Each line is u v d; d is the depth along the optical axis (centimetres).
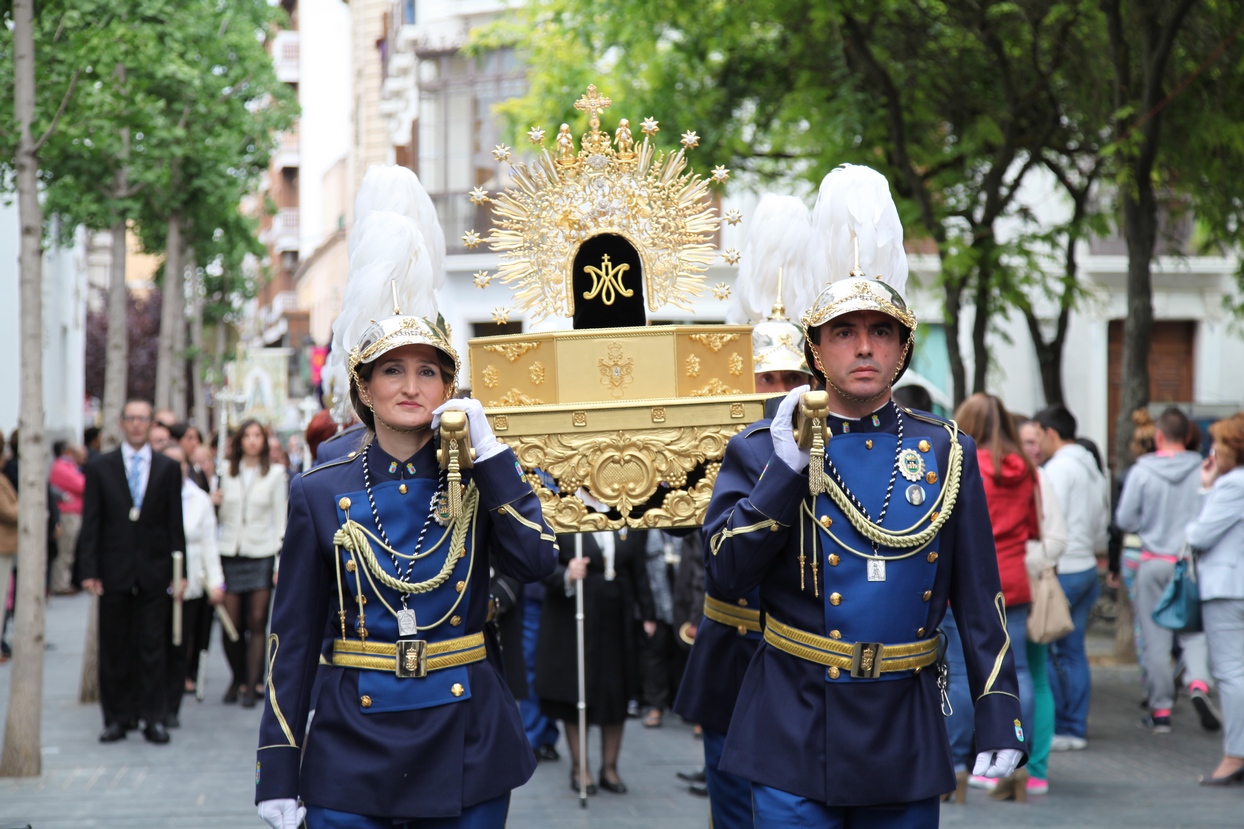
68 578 2039
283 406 2903
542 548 390
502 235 551
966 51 1442
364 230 471
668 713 1109
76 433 3338
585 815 751
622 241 555
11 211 2431
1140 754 901
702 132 1564
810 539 387
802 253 603
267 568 1157
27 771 841
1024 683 746
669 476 530
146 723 963
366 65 3819
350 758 377
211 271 3338
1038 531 755
